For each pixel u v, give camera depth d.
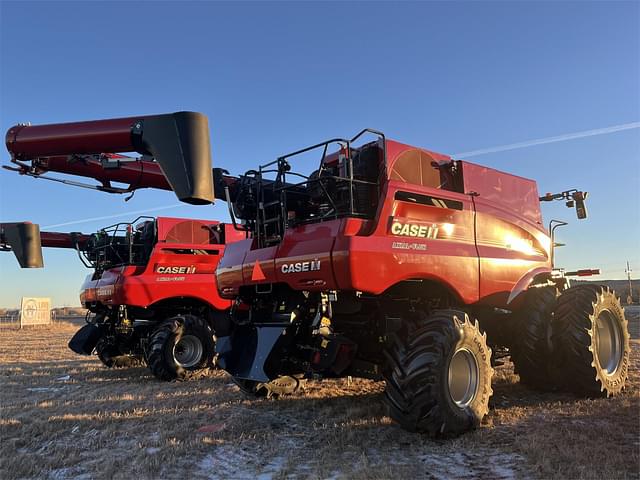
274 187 5.76
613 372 6.50
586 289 6.46
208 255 9.88
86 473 4.09
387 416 5.43
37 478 4.00
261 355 5.18
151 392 7.43
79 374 9.60
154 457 4.32
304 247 5.04
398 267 4.90
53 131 4.25
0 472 4.08
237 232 10.32
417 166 5.64
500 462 4.05
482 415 4.95
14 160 4.43
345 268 4.60
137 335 10.19
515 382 7.21
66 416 5.86
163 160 3.89
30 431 5.30
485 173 6.34
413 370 4.60
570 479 3.64
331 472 3.93
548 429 4.80
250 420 5.48
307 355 5.17
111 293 9.35
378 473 3.82
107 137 4.11
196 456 4.38
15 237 5.96
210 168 3.93
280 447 4.57
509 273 6.16
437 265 5.25
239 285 5.86
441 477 3.76
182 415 5.80
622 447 4.26
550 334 6.30
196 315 10.19
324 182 5.33
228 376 9.00
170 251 9.55
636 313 26.11
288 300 5.45
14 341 18.58
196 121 3.93
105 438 5.01
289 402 6.28
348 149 4.92
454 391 4.86
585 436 4.52
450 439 4.62
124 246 10.02
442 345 4.62
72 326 32.59
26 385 8.33
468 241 5.77
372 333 5.44
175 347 8.86
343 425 5.16
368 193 5.17
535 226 6.92
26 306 33.38
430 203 5.45
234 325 6.01
